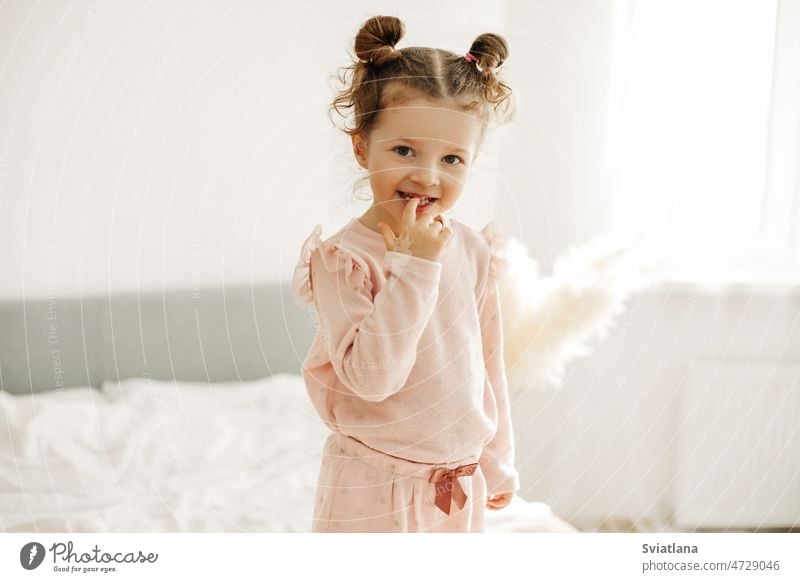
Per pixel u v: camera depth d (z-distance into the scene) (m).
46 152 1.58
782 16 1.76
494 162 1.73
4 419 1.48
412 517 0.90
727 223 1.81
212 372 1.73
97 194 1.62
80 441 1.48
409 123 0.94
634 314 1.77
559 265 1.72
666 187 1.79
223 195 1.67
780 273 1.82
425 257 0.86
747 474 1.80
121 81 1.59
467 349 0.93
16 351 1.61
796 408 1.79
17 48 1.53
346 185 1.59
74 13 1.54
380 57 0.95
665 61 1.76
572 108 1.75
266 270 1.73
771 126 1.78
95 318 1.65
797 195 1.80
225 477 1.44
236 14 1.59
